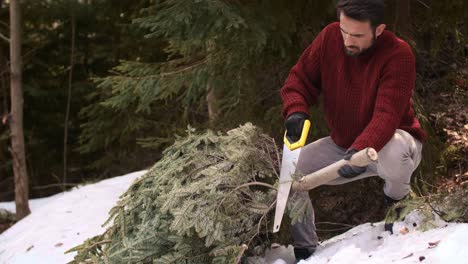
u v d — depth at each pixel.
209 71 5.12
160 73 5.48
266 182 3.44
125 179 7.47
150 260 3.22
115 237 3.52
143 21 4.49
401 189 3.03
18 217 8.19
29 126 11.39
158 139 5.75
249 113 5.31
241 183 3.15
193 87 5.18
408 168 2.93
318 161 3.22
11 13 8.12
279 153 3.42
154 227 3.20
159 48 9.20
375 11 2.70
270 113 4.99
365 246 3.07
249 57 5.03
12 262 5.63
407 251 2.79
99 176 11.42
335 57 3.00
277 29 4.69
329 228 5.06
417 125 3.09
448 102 5.30
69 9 10.51
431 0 5.00
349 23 2.73
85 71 11.33
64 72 11.34
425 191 4.16
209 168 3.17
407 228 3.07
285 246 3.57
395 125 2.80
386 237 3.10
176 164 3.31
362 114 2.97
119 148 9.77
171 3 4.43
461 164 4.75
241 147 3.24
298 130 3.02
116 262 3.28
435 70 5.69
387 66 2.84
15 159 8.18
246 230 3.20
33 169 11.68
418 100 4.76
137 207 3.42
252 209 3.09
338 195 5.20
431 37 5.60
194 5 4.31
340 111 3.05
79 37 11.10
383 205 5.01
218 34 4.68
